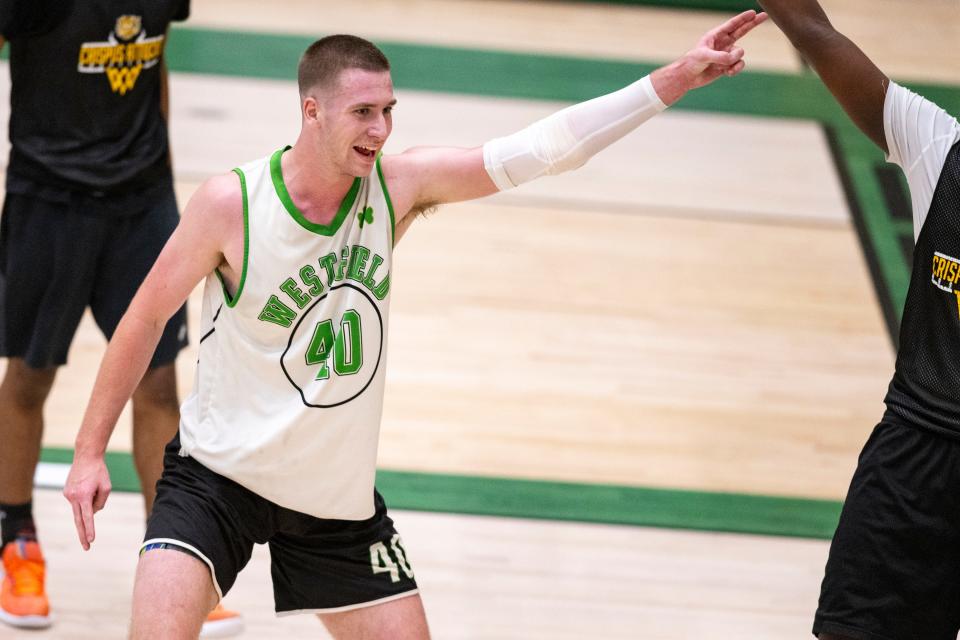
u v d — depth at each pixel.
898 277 23.48
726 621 14.99
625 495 17.36
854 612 10.53
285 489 10.19
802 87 30.31
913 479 10.41
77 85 12.91
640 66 31.09
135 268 13.68
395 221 10.12
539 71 30.27
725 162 26.91
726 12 34.97
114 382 10.34
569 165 10.14
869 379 20.61
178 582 9.69
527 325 21.27
